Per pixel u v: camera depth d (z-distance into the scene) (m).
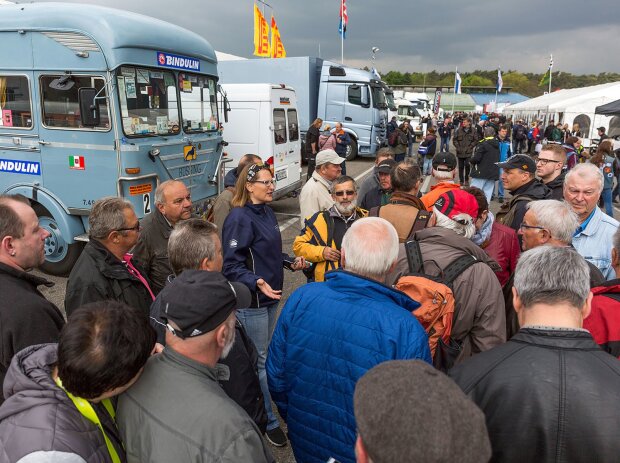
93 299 2.32
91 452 1.22
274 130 9.32
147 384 1.37
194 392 1.35
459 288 2.13
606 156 9.64
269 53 20.55
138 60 5.55
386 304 1.81
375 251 1.87
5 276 1.92
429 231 2.39
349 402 1.77
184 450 1.26
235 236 2.87
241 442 1.28
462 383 1.47
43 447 1.16
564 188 3.20
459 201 2.49
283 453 2.99
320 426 1.87
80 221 5.84
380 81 18.73
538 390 1.34
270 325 3.21
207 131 7.12
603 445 1.27
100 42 5.22
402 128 18.88
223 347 1.48
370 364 1.73
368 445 0.88
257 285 2.76
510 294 2.38
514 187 3.88
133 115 5.57
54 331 1.90
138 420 1.32
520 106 37.03
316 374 1.86
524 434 1.34
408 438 0.83
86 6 5.46
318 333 1.87
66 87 5.30
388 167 4.61
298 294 2.01
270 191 2.98
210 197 7.22
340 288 1.91
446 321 2.03
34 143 5.70
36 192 5.77
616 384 1.32
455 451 0.82
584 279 1.47
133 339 1.29
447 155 3.46
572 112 23.03
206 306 1.39
